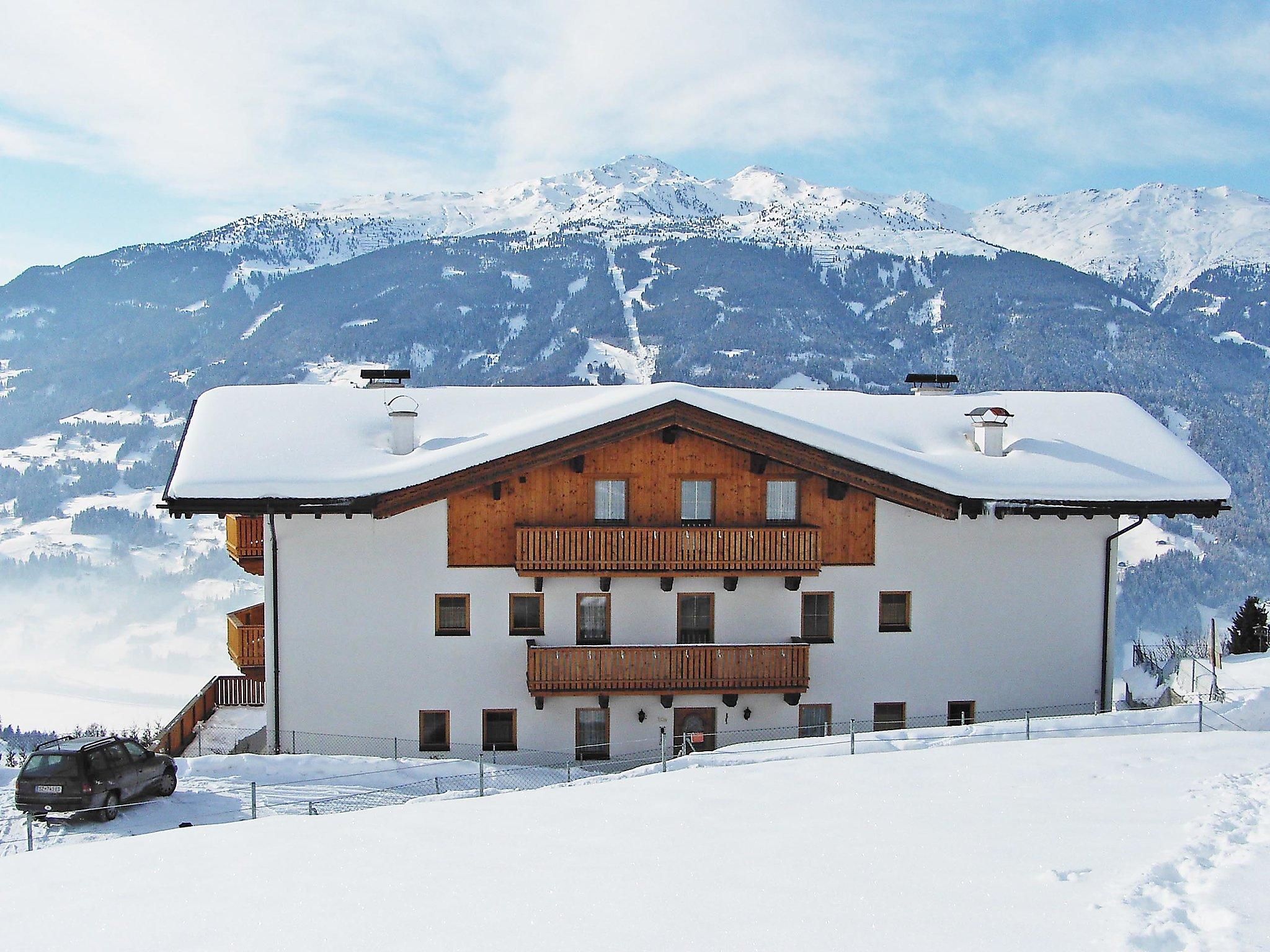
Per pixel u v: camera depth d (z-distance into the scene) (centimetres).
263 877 989
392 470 2091
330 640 2173
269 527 2159
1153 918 704
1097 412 2555
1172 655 2947
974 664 2302
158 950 798
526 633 2211
